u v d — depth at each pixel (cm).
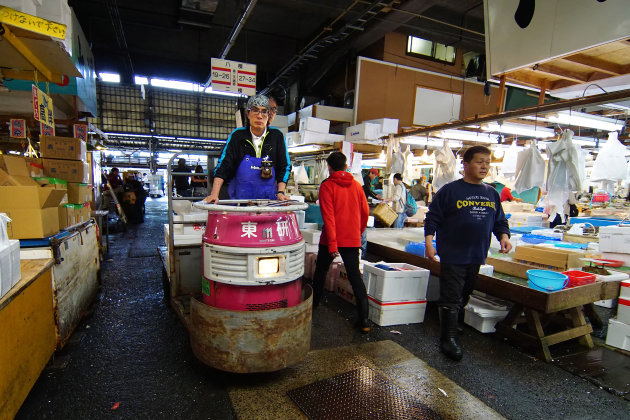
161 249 402
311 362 245
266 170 249
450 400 206
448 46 982
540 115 432
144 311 328
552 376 241
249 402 197
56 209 245
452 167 564
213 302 203
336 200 295
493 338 300
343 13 714
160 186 2614
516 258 373
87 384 210
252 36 1056
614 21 245
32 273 190
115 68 1203
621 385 230
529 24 308
